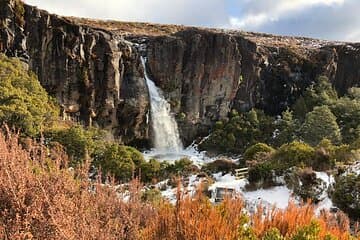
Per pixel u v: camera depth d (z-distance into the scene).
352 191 12.32
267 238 3.18
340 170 14.66
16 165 3.30
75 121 30.39
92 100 31.86
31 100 22.83
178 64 38.28
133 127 35.75
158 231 3.22
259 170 15.30
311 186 13.55
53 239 2.61
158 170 21.41
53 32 29.20
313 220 3.32
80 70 30.86
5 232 2.59
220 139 36.53
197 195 3.66
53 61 29.36
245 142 36.69
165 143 37.84
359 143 18.08
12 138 3.87
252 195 14.35
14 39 27.25
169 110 38.19
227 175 19.52
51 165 3.80
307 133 31.81
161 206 3.71
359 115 37.16
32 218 2.83
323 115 31.62
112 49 32.91
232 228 3.30
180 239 3.09
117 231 3.17
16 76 24.92
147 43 39.53
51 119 24.00
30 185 3.14
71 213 2.91
